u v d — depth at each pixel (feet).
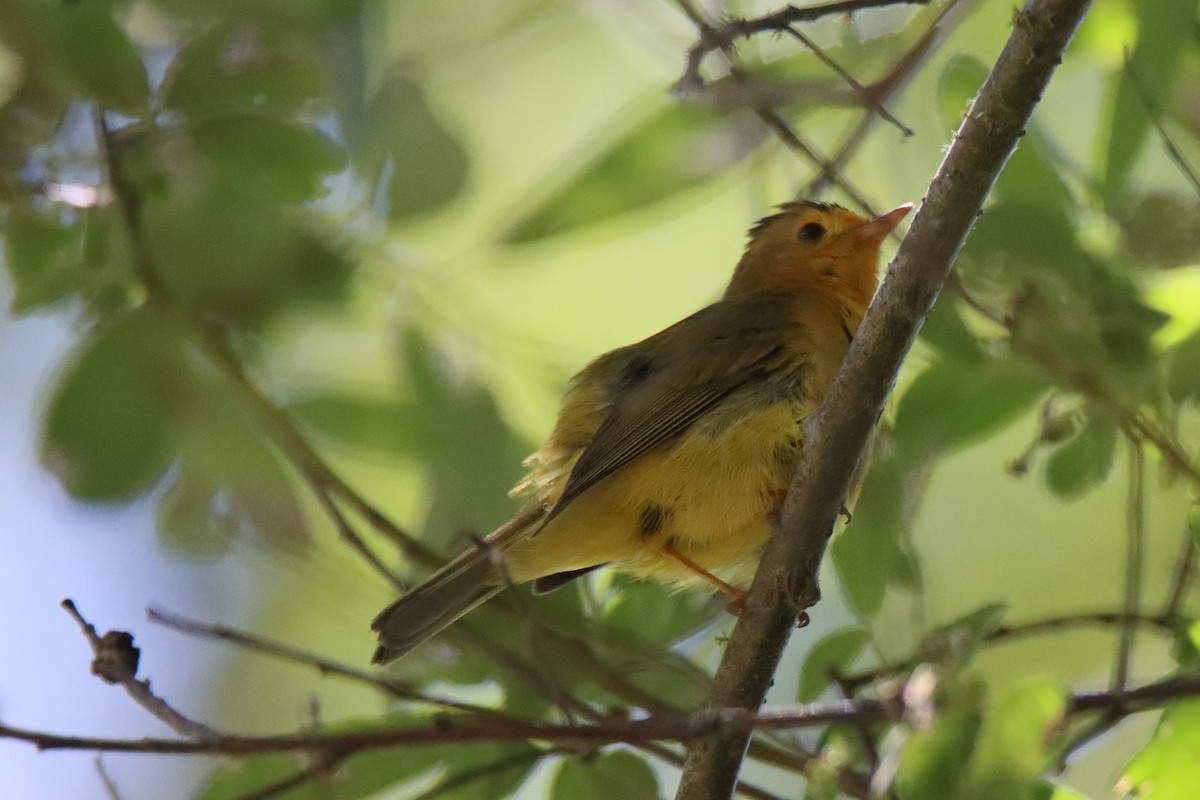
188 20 33.27
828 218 40.60
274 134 32.71
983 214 32.94
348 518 42.47
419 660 36.63
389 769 32.89
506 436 38.60
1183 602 35.70
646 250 49.44
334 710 49.47
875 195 47.37
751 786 34.19
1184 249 33.83
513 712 35.35
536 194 40.47
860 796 28.27
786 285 39.91
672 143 38.52
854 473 30.48
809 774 28.55
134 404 33.94
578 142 48.16
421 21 43.29
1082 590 47.67
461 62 46.65
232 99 32.83
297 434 36.42
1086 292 32.65
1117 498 48.21
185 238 33.78
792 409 35.81
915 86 46.34
